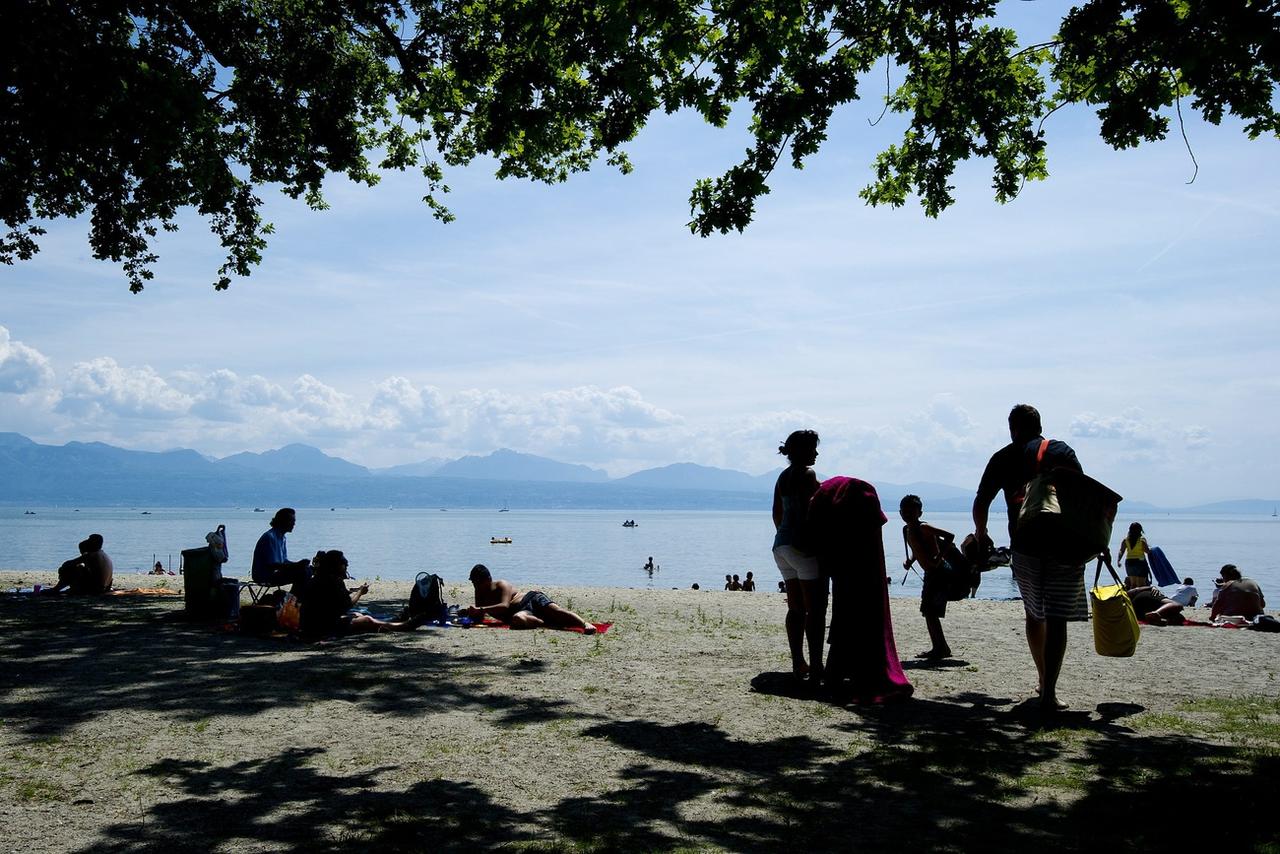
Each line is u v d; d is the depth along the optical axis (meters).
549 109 9.16
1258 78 7.03
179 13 12.83
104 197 14.88
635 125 8.97
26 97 10.07
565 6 8.80
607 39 8.13
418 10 13.44
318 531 170.00
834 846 4.02
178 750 5.65
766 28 8.38
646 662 9.35
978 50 8.68
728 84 8.55
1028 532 6.86
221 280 17.44
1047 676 6.87
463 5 12.90
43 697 7.18
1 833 4.13
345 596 11.45
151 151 10.32
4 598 15.30
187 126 10.70
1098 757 5.55
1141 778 5.07
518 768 5.32
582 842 4.05
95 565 16.28
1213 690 7.92
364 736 6.06
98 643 10.12
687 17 8.32
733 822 4.35
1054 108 8.90
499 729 6.31
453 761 5.46
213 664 8.83
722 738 6.09
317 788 4.88
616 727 6.39
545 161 16.38
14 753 5.55
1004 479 7.23
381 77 16.08
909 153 9.79
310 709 6.87
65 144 10.34
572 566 74.88
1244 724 6.51
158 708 6.83
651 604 16.58
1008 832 4.19
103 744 5.78
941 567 9.81
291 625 11.02
